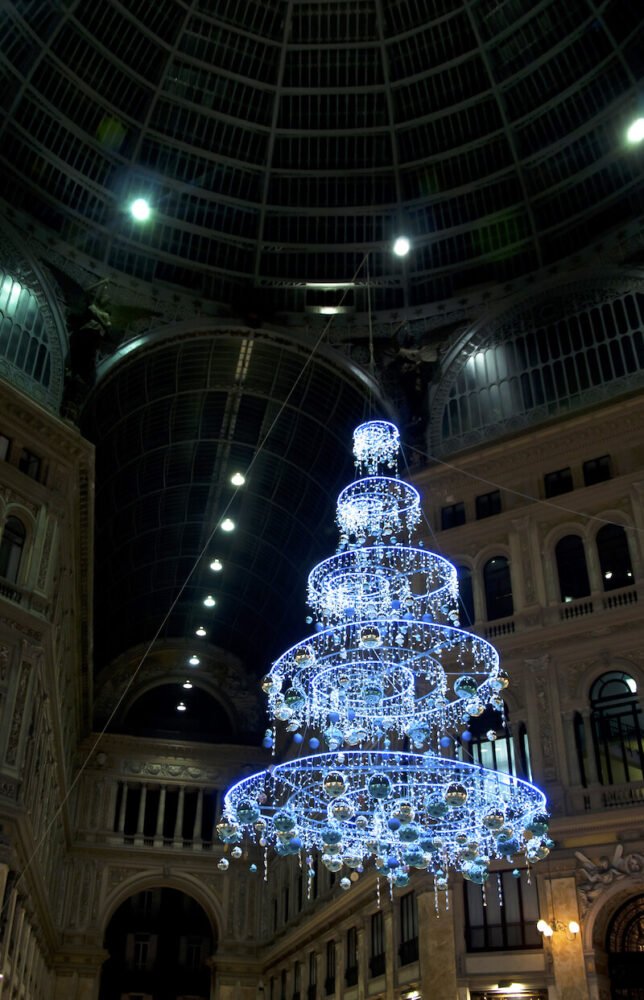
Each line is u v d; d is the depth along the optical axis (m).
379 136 38.81
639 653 28.95
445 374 38.06
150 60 36.25
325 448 45.81
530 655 30.88
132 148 37.06
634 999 25.56
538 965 26.55
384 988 33.28
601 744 28.66
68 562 34.62
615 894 26.11
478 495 35.41
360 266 37.69
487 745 30.80
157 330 37.91
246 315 39.22
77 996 47.62
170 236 38.84
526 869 27.70
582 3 33.75
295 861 48.38
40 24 33.06
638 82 33.53
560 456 33.75
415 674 25.45
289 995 45.84
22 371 33.44
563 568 32.06
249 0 36.12
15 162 34.62
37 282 35.03
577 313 35.72
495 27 35.88
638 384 33.03
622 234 35.06
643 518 30.73
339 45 37.31
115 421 42.31
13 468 30.34
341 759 19.91
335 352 39.47
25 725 27.66
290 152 39.16
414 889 30.72
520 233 37.88
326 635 23.14
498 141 37.56
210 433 47.00
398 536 35.12
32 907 34.28
